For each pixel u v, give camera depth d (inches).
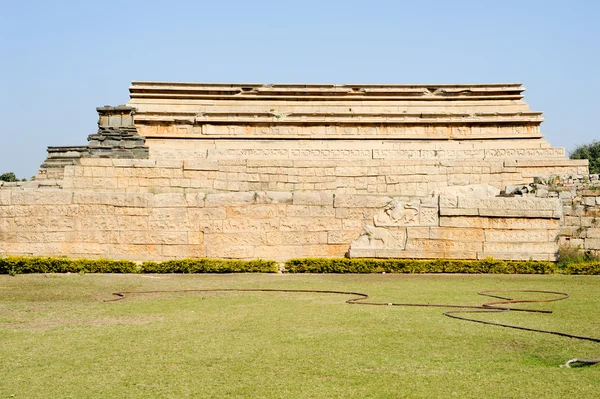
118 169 1191.6
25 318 561.0
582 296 695.7
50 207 1007.0
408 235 1002.1
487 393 357.1
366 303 639.8
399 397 351.6
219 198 1020.5
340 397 351.6
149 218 1014.4
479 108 1640.0
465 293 713.6
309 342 470.3
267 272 937.5
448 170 1325.0
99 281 797.2
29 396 354.9
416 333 498.9
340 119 1557.6
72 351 446.9
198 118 1528.1
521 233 995.3
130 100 1599.4
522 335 492.4
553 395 353.1
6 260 885.8
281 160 1289.4
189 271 927.0
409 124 1569.9
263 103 1612.9
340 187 1304.1
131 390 364.2
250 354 437.7
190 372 397.7
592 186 1072.8
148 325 530.3
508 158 1368.1
